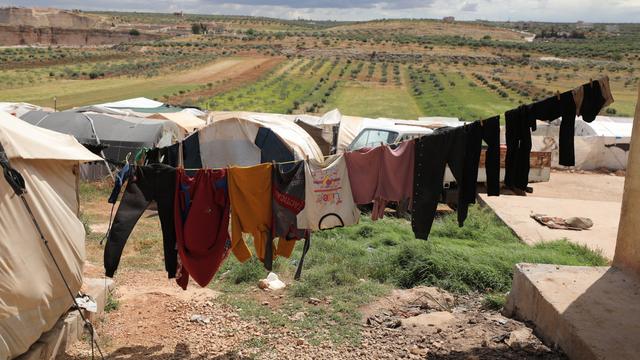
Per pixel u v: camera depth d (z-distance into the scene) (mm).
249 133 13234
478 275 8703
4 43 143750
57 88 62906
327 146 22609
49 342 5715
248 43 130625
